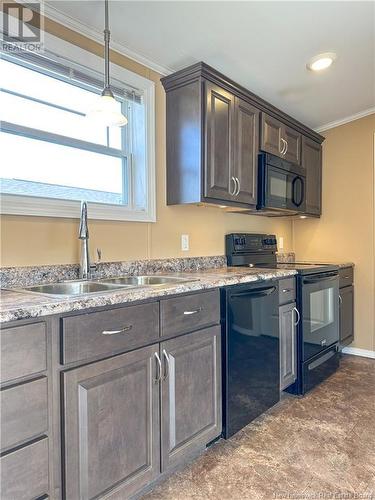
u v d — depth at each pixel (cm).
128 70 214
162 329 150
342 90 285
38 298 124
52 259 176
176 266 242
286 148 293
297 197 306
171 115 231
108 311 128
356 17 196
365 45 224
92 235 196
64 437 115
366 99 307
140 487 140
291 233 386
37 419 108
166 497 147
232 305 189
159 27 193
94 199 204
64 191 189
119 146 218
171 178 232
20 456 104
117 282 199
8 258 160
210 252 276
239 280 195
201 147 215
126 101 220
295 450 182
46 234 174
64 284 171
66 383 115
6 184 165
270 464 170
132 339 137
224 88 229
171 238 242
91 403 122
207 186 219
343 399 245
